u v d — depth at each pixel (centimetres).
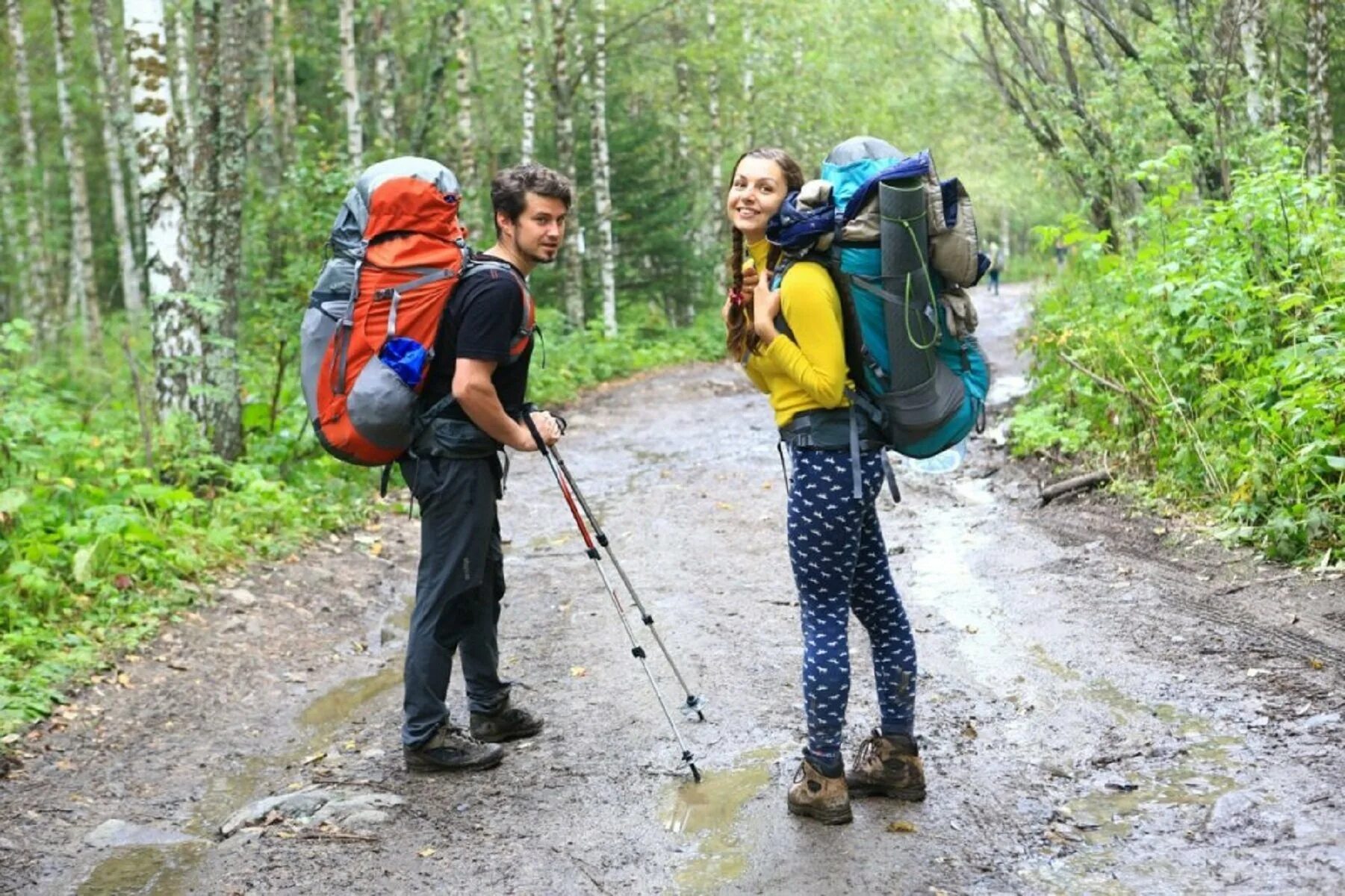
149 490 697
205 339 830
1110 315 879
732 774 391
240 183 905
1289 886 293
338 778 407
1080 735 402
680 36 2639
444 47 1856
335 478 877
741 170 346
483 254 395
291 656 555
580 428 1271
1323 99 1124
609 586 403
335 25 2094
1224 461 639
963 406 343
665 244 2500
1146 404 743
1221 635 477
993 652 493
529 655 538
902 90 2772
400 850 348
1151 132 1235
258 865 342
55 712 472
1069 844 328
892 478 353
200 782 415
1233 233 737
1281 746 375
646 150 2527
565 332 2077
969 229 329
